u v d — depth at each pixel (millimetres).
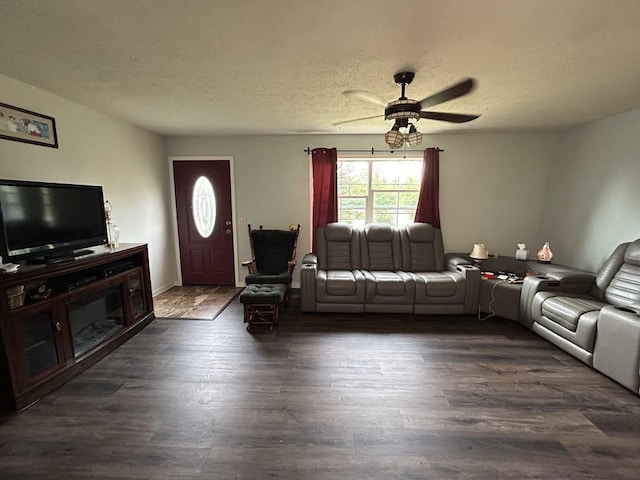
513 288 3211
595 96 2619
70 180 2775
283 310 3596
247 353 2586
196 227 4504
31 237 2107
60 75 2201
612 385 2143
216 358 2502
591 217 3463
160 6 1405
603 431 1717
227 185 4387
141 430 1710
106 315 2684
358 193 4418
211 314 3459
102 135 3141
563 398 2004
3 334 1767
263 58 1938
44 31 1623
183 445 1608
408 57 1919
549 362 2453
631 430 1725
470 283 3338
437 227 4172
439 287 3318
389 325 3191
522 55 1890
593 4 1382
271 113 3143
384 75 2191
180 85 2393
